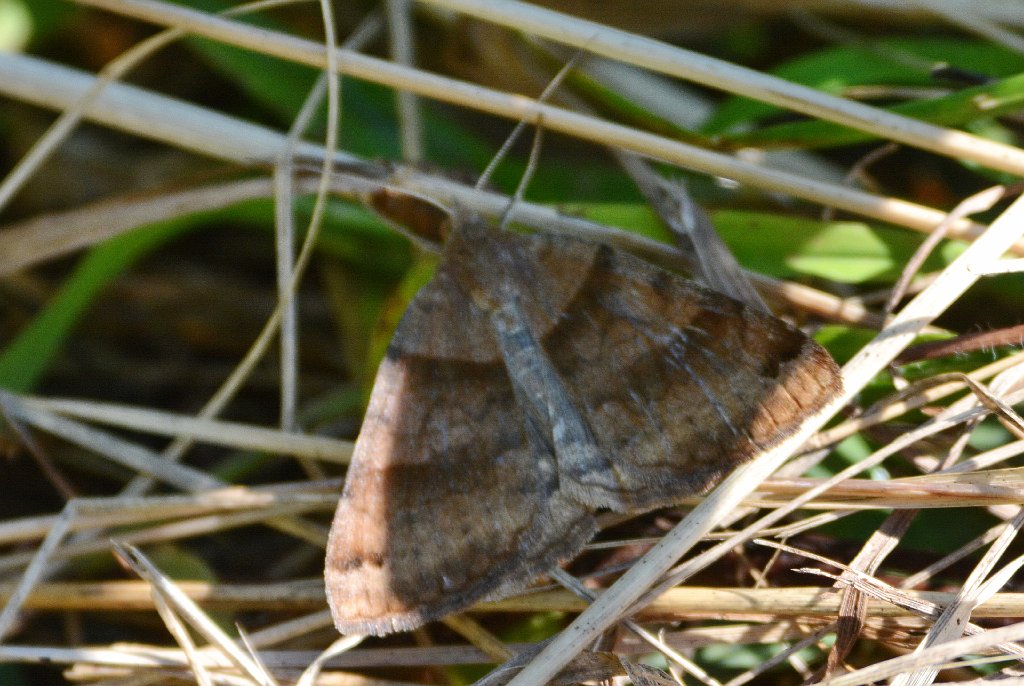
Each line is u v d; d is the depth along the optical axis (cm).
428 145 36
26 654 34
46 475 35
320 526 34
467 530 33
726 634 33
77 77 35
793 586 34
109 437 34
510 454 33
